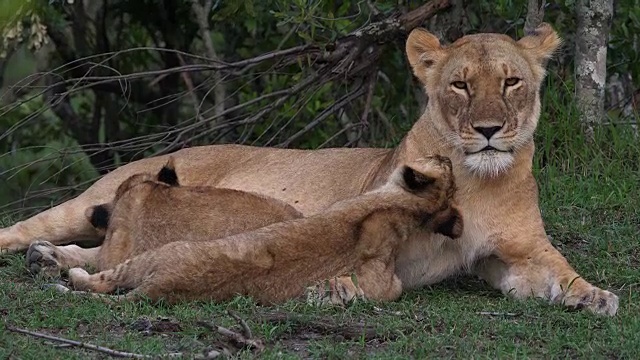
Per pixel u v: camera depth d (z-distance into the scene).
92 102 20.91
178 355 8.45
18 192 18.98
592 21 15.13
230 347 8.77
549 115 15.32
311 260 10.00
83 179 19.11
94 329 9.23
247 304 9.68
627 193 14.00
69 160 19.25
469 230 11.05
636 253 12.32
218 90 18.16
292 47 17.55
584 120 15.13
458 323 9.61
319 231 10.10
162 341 8.97
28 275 11.32
